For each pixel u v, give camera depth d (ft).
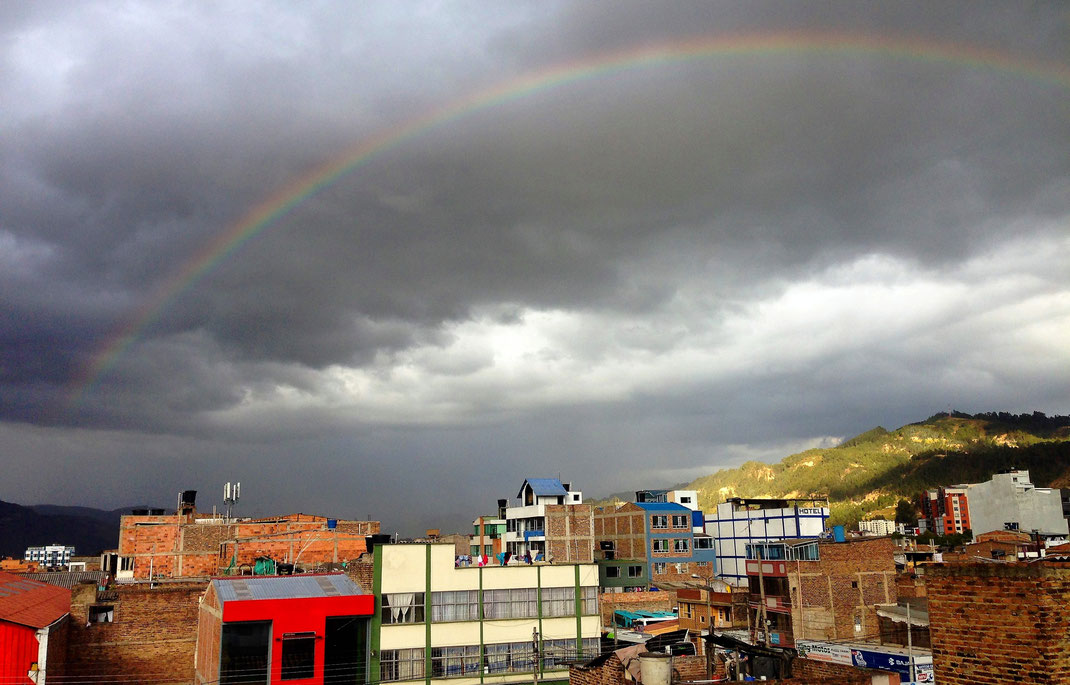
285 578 177.88
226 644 151.02
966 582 40.98
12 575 200.03
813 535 331.98
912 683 139.74
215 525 316.60
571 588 186.09
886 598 215.31
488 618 178.09
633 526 359.66
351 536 322.55
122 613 188.96
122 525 309.01
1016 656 38.40
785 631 224.33
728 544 368.68
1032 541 282.15
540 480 368.68
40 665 142.20
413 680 168.96
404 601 171.94
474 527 400.26
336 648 167.22
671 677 72.69
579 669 83.76
